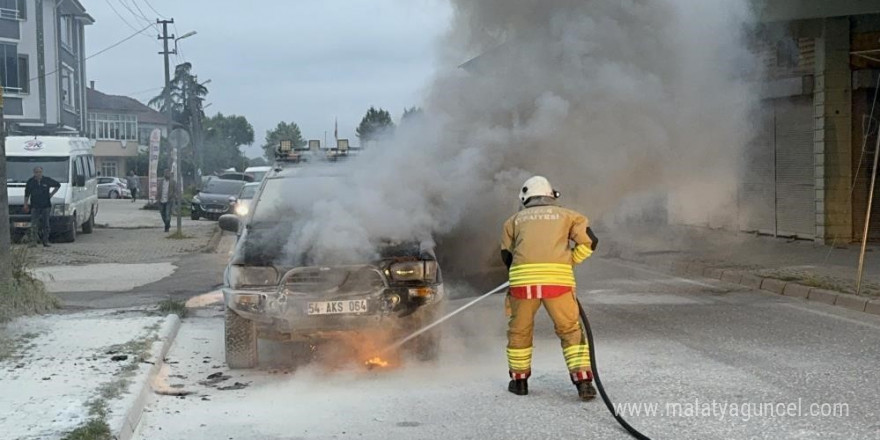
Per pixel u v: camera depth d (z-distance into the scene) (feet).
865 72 53.01
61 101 154.40
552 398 22.06
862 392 21.79
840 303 35.50
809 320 32.27
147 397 22.47
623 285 43.42
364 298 24.04
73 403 20.49
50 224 69.05
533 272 21.83
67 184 72.02
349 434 19.49
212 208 104.58
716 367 24.72
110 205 152.76
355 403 22.02
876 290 36.45
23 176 72.23
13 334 28.96
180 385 24.13
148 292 42.09
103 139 281.54
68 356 25.90
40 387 22.07
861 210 53.98
